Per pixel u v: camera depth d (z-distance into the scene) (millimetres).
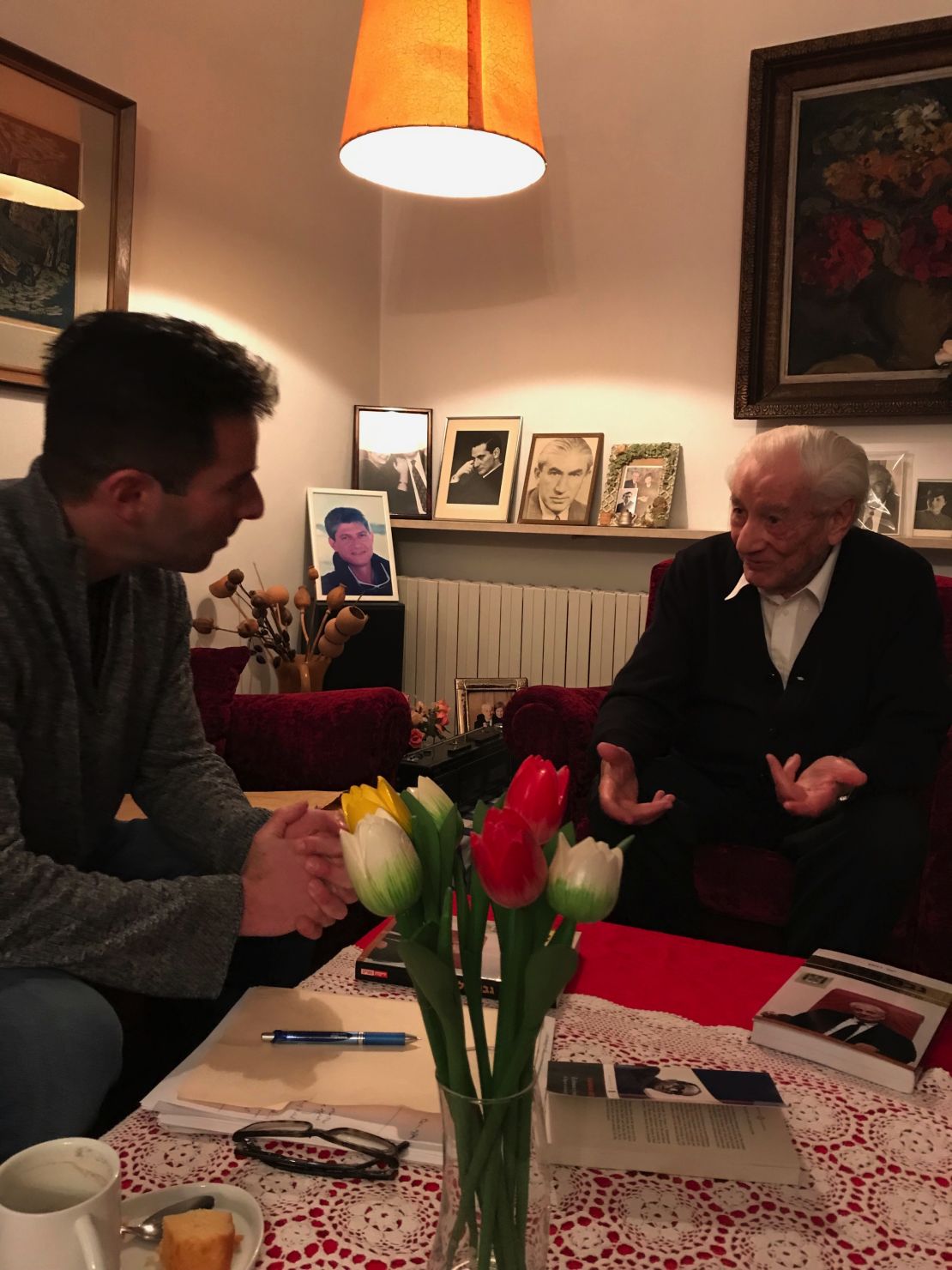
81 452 1187
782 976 1292
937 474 2789
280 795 2193
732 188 2975
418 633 3486
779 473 1871
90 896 1120
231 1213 767
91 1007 1127
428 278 3492
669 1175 886
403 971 1217
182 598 1558
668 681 2061
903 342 2775
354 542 3301
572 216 3225
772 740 1998
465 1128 641
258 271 3031
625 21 3074
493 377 3412
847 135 2791
